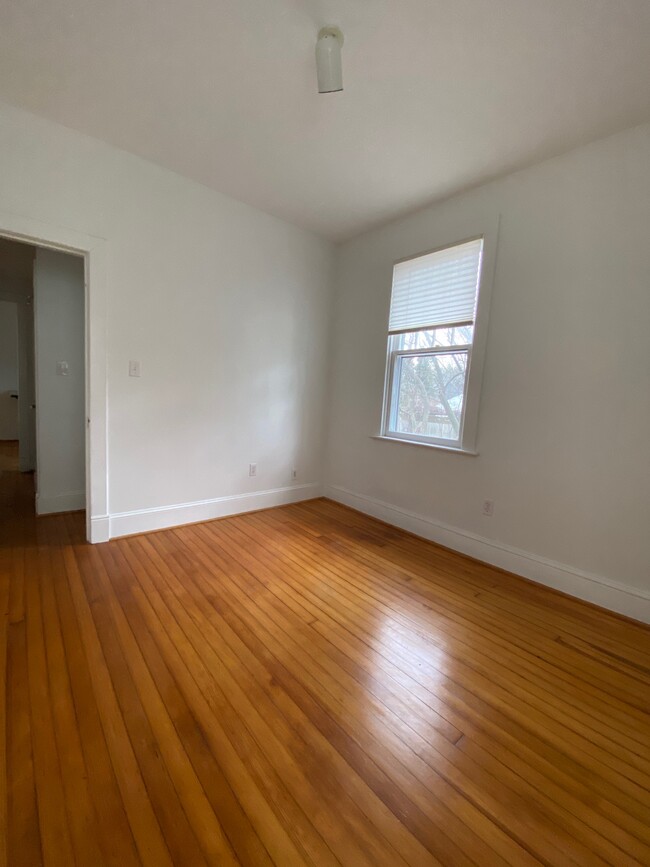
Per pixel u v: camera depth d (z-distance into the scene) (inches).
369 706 55.2
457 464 111.1
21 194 85.3
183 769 44.4
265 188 112.1
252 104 79.0
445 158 92.7
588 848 38.9
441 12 57.1
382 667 63.3
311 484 156.1
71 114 85.0
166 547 104.5
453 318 111.2
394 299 129.0
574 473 88.9
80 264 121.0
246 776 44.0
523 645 71.2
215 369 122.0
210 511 127.0
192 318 115.0
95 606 75.7
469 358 107.7
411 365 125.7
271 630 71.4
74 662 60.4
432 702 56.7
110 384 102.6
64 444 124.0
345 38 62.1
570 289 87.7
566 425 89.7
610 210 81.5
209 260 116.3
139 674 58.7
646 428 78.9
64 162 89.7
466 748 49.5
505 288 98.6
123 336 103.3
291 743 48.6
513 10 56.1
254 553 104.0
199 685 57.2
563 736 52.2
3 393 271.6
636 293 79.0
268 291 131.5
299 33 62.5
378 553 108.1
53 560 93.8
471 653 68.2
